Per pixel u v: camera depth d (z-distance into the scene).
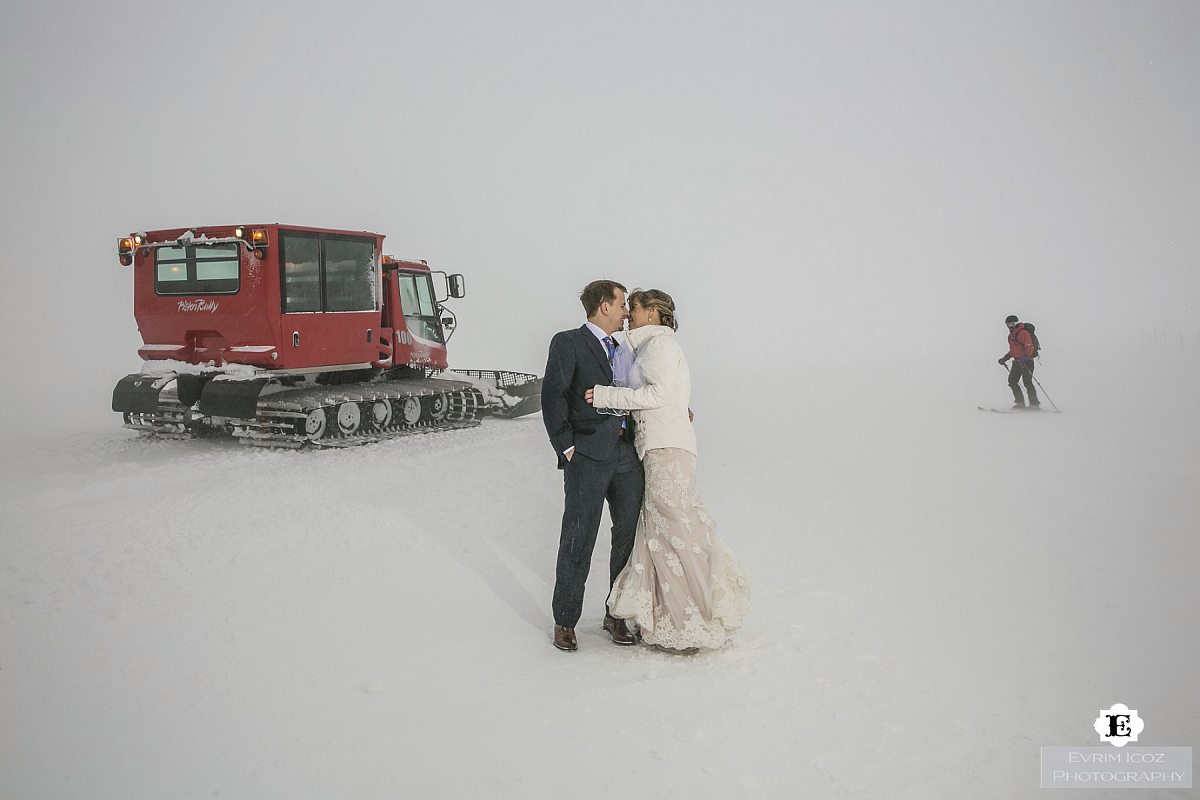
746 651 4.28
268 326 9.95
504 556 5.88
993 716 3.53
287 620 4.46
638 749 3.20
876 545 6.44
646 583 4.30
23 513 6.61
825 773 3.03
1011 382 16.59
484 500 7.45
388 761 3.07
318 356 10.56
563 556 4.35
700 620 4.19
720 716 3.50
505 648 4.30
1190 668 4.06
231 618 4.44
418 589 5.10
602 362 4.41
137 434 11.48
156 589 4.84
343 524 6.30
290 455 9.76
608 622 4.58
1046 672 4.00
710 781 2.97
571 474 4.35
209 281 10.15
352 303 11.06
